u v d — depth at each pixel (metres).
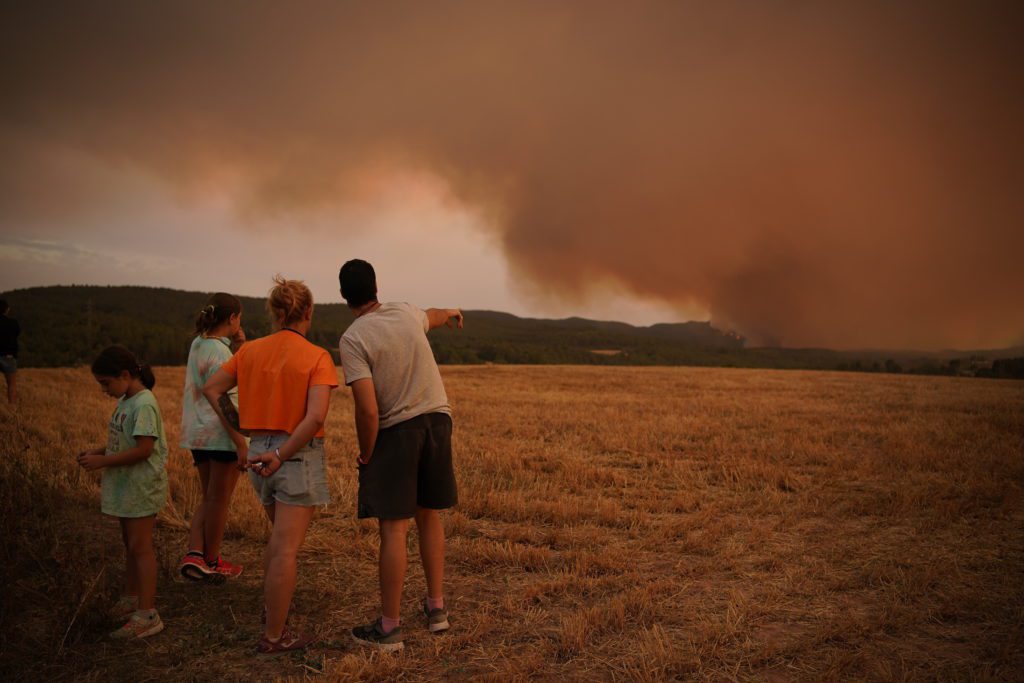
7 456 5.98
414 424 3.55
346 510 6.14
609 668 3.24
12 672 3.15
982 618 3.80
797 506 6.39
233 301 4.41
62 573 4.00
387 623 3.48
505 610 3.98
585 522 5.96
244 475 6.95
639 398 17.80
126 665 3.25
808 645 3.45
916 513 6.09
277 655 3.38
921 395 19.38
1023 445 9.52
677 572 4.64
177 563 4.59
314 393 3.41
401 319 3.62
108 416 10.95
